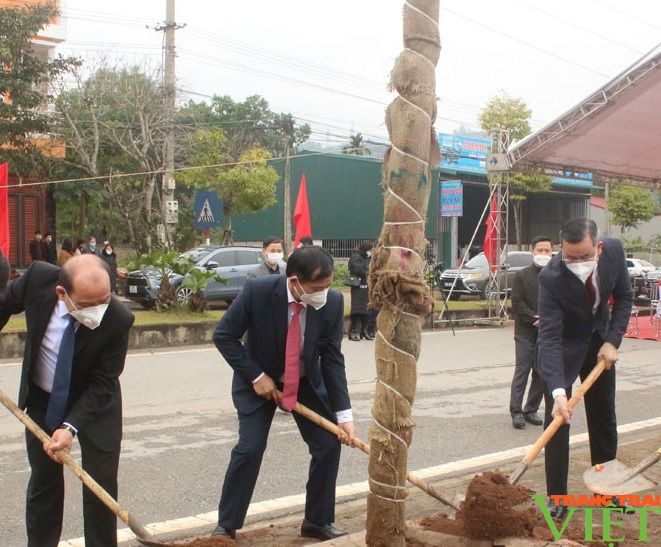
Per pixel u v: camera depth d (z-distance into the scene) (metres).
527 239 42.38
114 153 22.94
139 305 18.75
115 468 3.65
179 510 5.04
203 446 6.64
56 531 3.75
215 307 19.30
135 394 8.95
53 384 3.50
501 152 15.02
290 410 4.10
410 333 3.23
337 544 3.87
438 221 33.47
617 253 4.52
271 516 4.89
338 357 4.25
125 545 4.39
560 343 4.49
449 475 5.78
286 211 30.92
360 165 35.00
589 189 41.38
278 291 4.07
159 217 25.67
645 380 10.45
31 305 3.55
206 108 40.06
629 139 13.35
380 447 3.30
